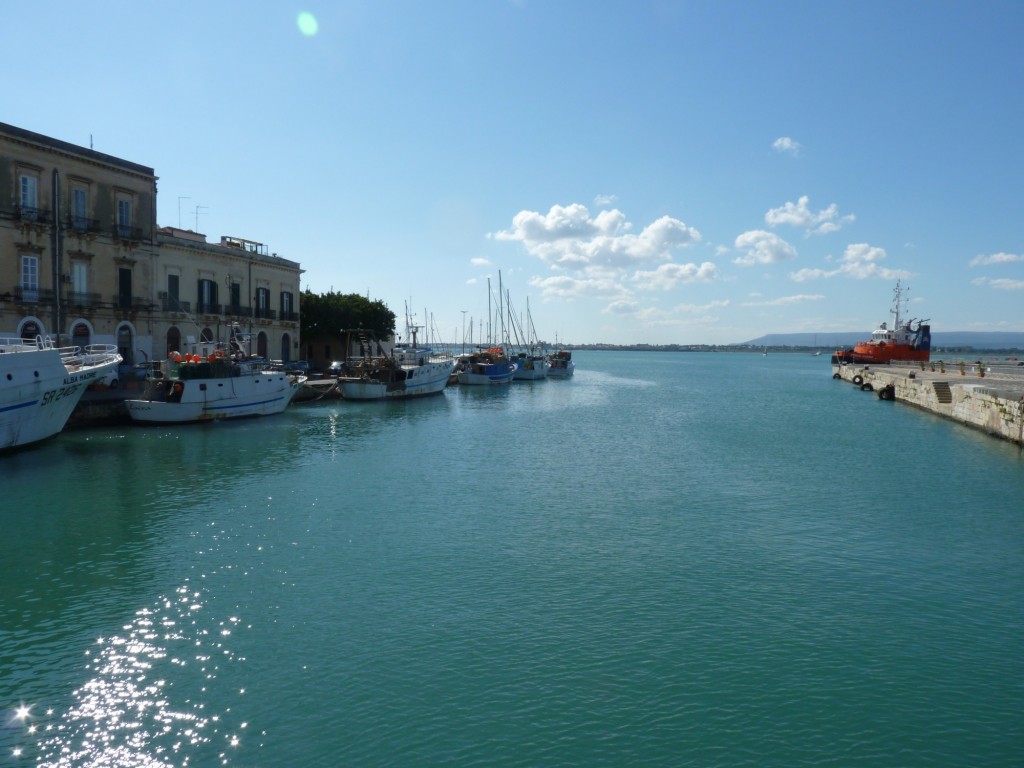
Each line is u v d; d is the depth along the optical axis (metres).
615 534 20.61
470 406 63.94
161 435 38.62
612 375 142.88
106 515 22.00
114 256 48.91
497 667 12.53
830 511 23.48
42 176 43.88
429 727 10.72
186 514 22.28
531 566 17.75
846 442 40.38
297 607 15.02
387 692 11.69
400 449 36.44
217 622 14.26
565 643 13.48
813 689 11.93
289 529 20.78
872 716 11.15
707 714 11.16
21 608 14.84
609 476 29.58
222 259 60.34
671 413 59.62
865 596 15.94
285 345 70.38
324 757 9.98
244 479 27.75
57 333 43.44
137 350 50.88
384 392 64.25
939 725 10.93
